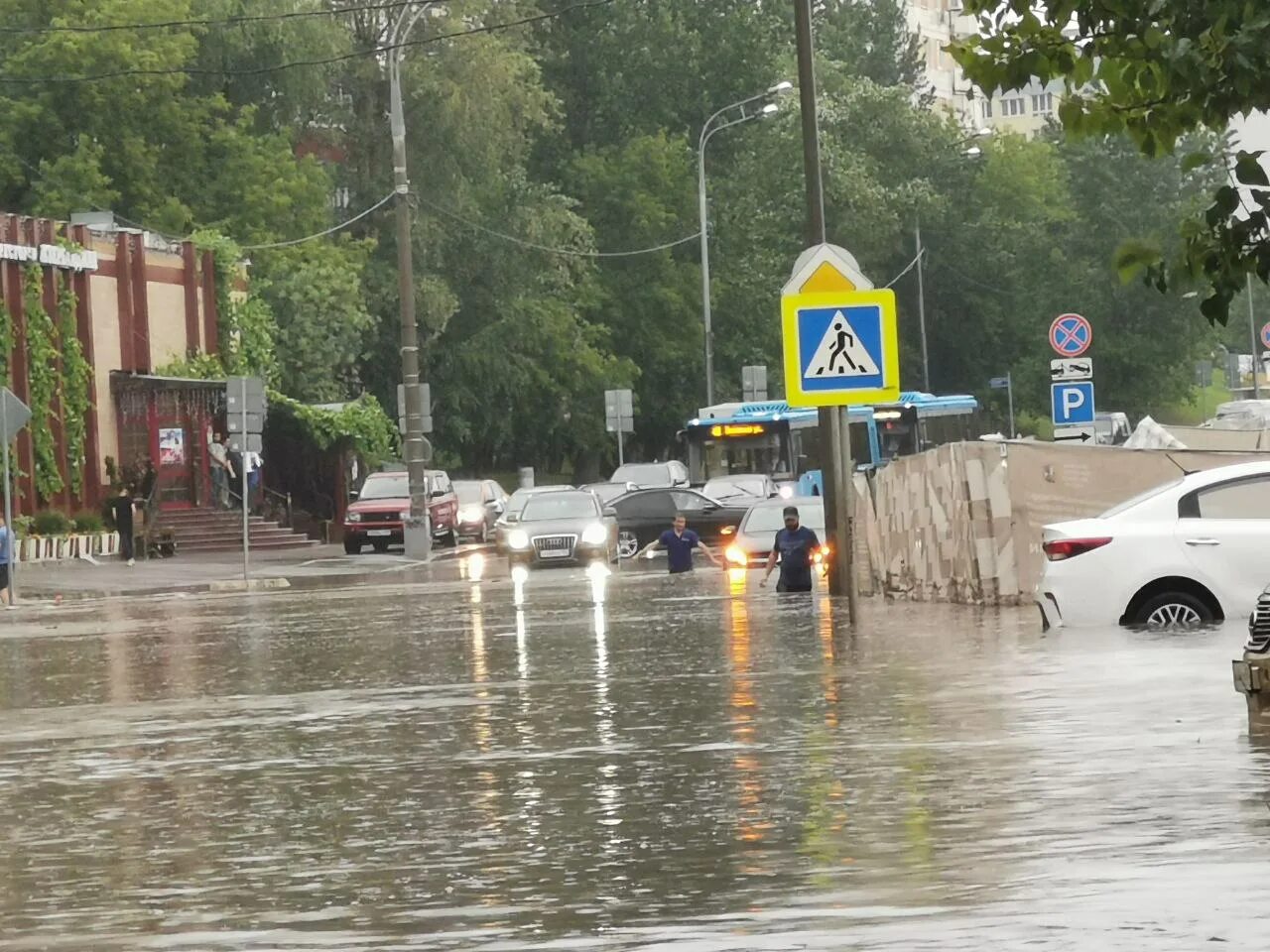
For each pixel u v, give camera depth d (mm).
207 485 97500
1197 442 59188
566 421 139875
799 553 51438
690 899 13773
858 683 26953
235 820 18406
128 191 110188
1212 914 12258
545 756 21484
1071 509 41531
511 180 130000
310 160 117812
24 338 85562
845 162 153875
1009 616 38719
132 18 109562
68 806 19719
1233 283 16344
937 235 172625
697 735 22500
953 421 111500
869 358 32344
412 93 121125
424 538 86562
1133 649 28672
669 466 102625
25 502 85438
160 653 40062
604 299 145750
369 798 19234
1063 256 168375
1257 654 19969
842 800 17531
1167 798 16547
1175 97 16938
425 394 88688
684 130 159000
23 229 85812
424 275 122562
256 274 112750
